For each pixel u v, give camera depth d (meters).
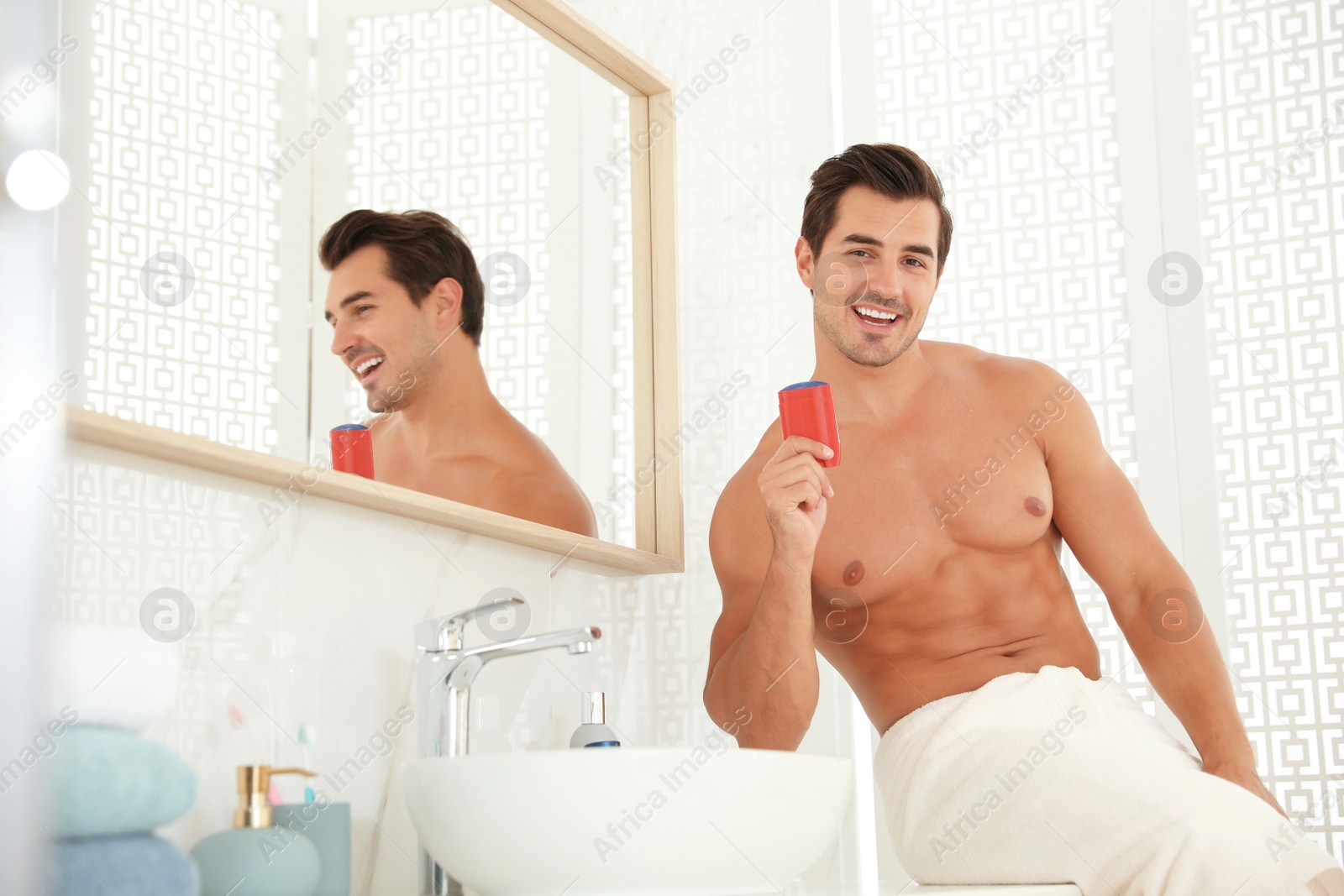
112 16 1.00
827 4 1.98
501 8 1.49
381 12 1.29
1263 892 1.29
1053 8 1.89
